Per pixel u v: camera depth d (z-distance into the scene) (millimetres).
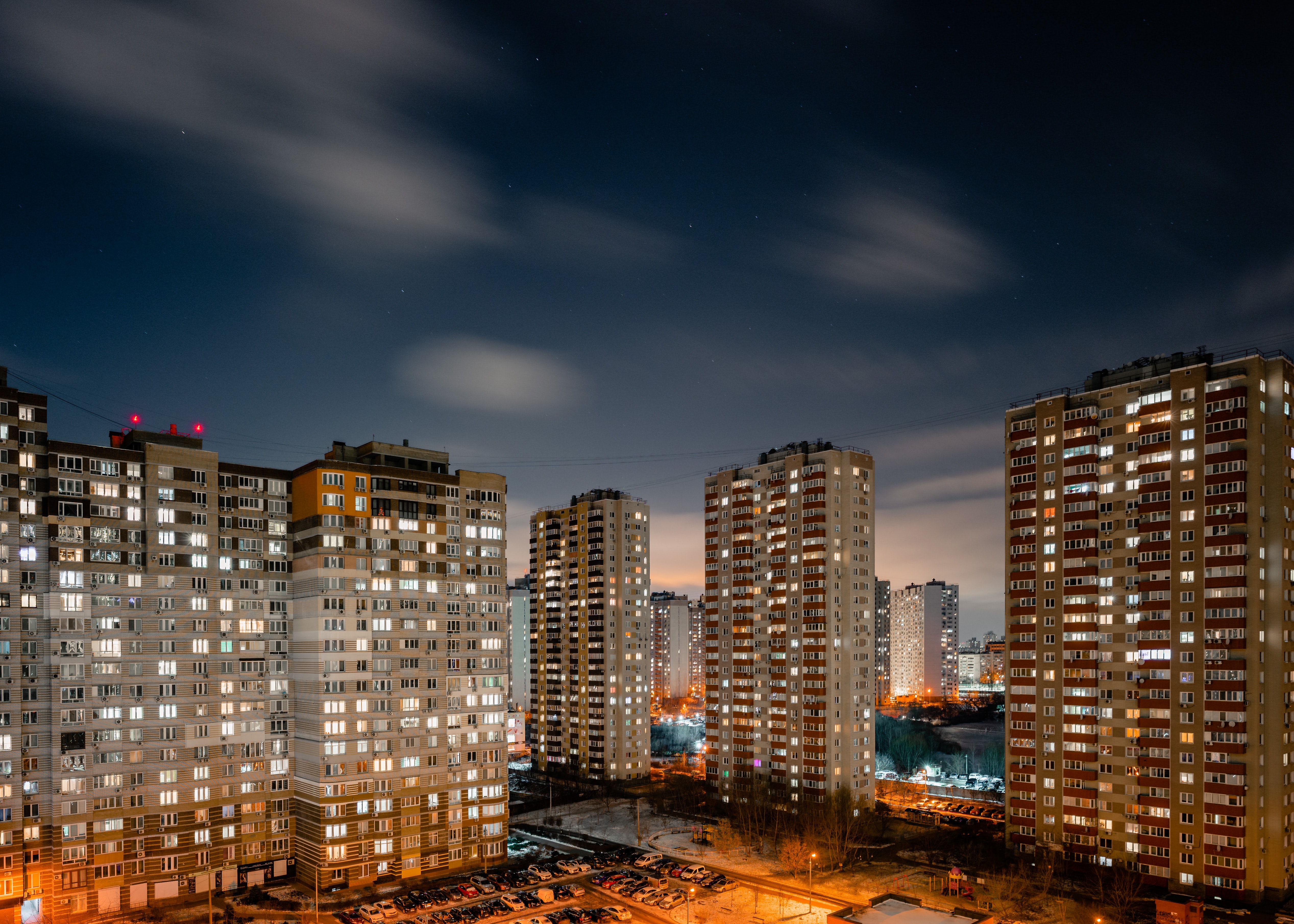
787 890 144375
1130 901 130250
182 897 137000
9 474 127938
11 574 127375
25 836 126000
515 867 159000
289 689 150625
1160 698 141625
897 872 153750
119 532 136750
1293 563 137250
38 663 129125
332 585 145375
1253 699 132375
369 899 139125
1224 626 136125
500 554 166125
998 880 143750
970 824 186375
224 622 145250
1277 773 131125
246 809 144750
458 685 158000
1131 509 149625
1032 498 162250
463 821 156875
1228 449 138625
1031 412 163875
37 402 131500
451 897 140500
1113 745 147500
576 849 173500
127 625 136000
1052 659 156250
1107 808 147375
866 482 196875
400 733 149875
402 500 154250
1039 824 155500
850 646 189750
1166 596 142625
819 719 189375
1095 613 151625
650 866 158750
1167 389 146000
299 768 147750
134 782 134500
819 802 183125
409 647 152250
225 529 147125
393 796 148000
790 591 198375
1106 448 153750
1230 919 124125
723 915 133125
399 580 152250
